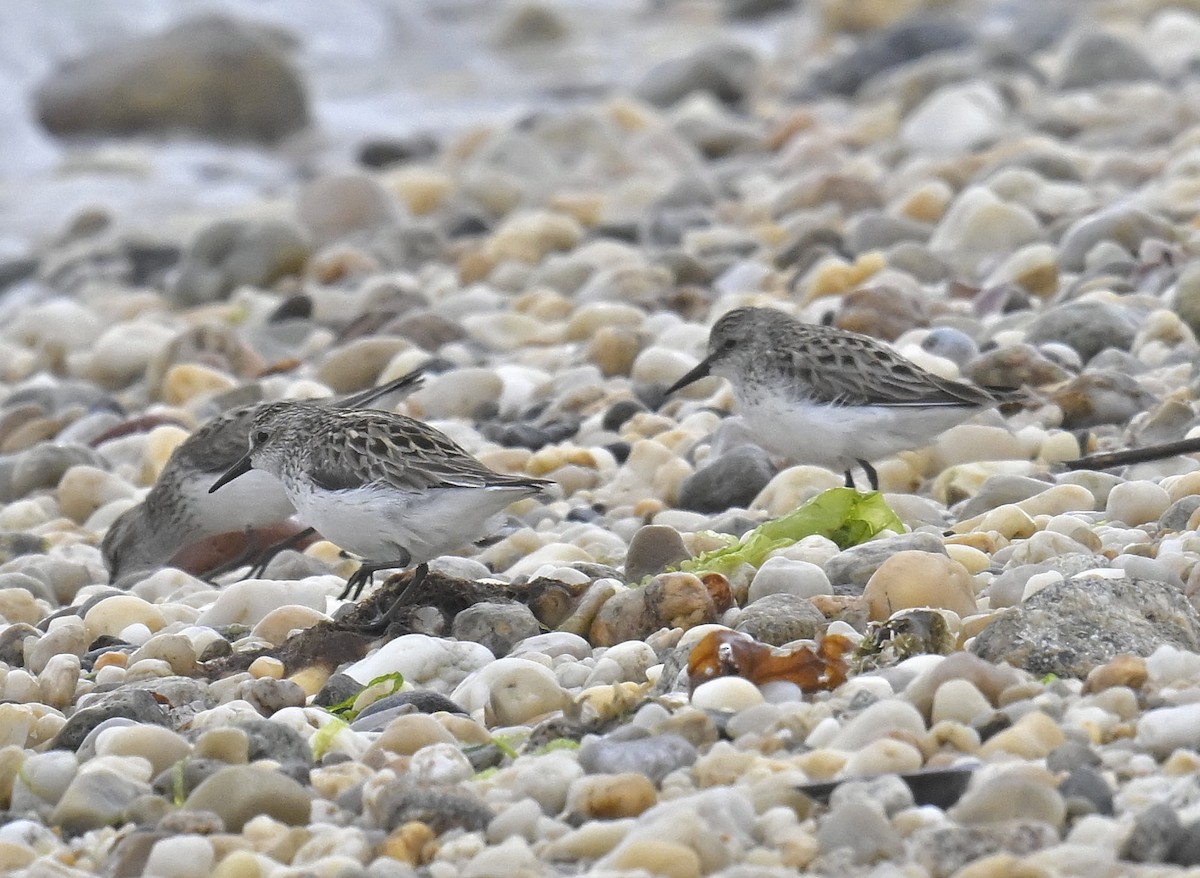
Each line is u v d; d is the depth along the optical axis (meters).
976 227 18.95
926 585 9.16
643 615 9.56
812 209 23.02
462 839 6.97
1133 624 8.27
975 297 16.73
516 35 51.81
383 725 8.55
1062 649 8.14
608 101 39.12
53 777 8.02
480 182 27.62
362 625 10.13
